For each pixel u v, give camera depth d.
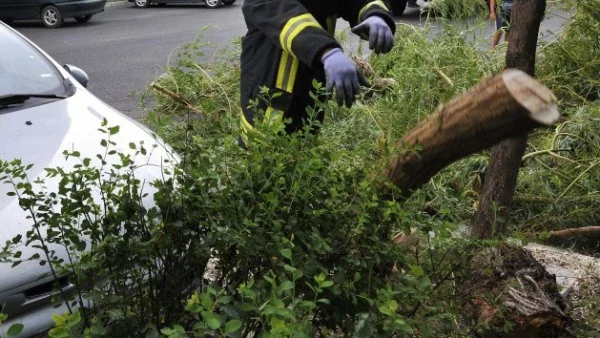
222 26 16.02
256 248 2.17
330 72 2.57
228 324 1.77
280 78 3.12
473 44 6.34
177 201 2.26
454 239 2.55
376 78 6.41
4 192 3.33
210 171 2.26
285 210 2.22
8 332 1.89
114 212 2.28
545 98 2.08
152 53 12.81
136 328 2.18
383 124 5.36
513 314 2.99
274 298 1.81
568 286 4.09
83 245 2.25
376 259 2.25
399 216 2.30
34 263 3.01
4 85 4.43
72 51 13.41
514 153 3.52
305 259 2.19
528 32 3.42
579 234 4.76
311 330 2.04
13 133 3.95
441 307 2.39
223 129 2.52
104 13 19.69
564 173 5.23
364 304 2.21
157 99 7.00
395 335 2.21
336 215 2.29
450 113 2.30
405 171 2.47
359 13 2.97
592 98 6.37
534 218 5.02
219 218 2.25
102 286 2.20
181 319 2.29
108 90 9.84
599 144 5.36
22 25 17.36
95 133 4.02
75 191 2.24
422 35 6.48
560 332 3.06
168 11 19.73
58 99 4.44
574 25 6.64
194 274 2.31
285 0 2.80
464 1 6.49
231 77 6.92
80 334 2.12
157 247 2.22
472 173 5.05
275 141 2.29
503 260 3.14
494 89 2.15
